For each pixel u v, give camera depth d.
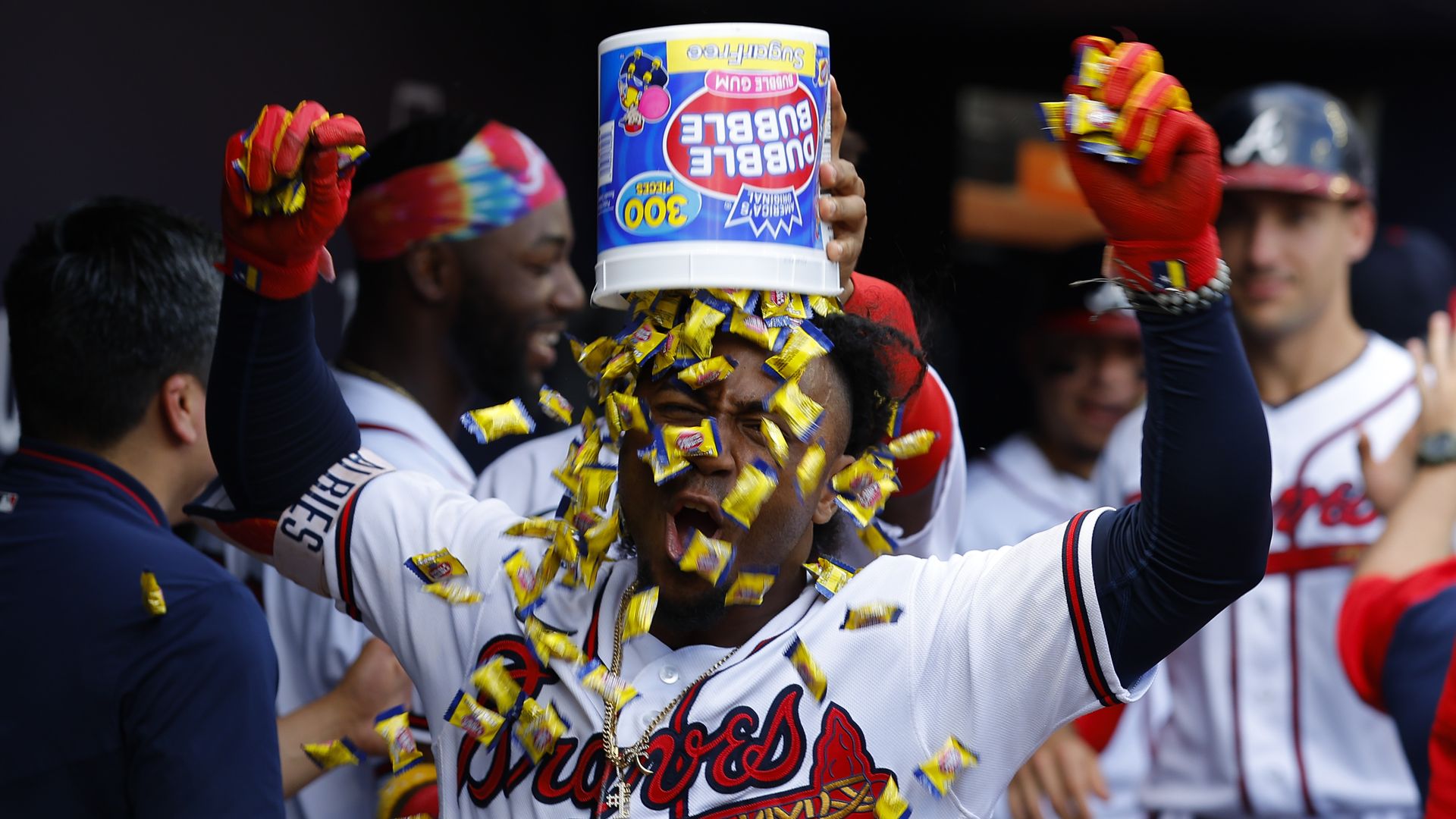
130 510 7.05
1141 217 5.15
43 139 12.06
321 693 9.34
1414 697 8.30
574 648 5.90
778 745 5.72
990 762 5.77
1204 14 21.55
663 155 5.51
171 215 7.43
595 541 5.98
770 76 5.52
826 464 5.91
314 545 6.46
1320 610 13.36
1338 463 13.46
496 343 10.50
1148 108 5.01
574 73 19.20
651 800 5.66
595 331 13.86
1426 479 9.28
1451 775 7.20
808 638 5.84
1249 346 13.92
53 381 7.12
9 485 7.08
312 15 14.68
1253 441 5.30
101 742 6.51
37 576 6.73
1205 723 13.67
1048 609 5.63
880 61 22.66
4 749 6.54
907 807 5.68
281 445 6.43
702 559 5.51
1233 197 13.78
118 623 6.57
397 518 6.38
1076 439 16.33
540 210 10.52
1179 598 5.44
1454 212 22.89
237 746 6.51
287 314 6.19
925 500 7.88
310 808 9.36
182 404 7.27
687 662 5.88
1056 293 16.33
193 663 6.54
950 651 5.79
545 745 5.75
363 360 10.41
